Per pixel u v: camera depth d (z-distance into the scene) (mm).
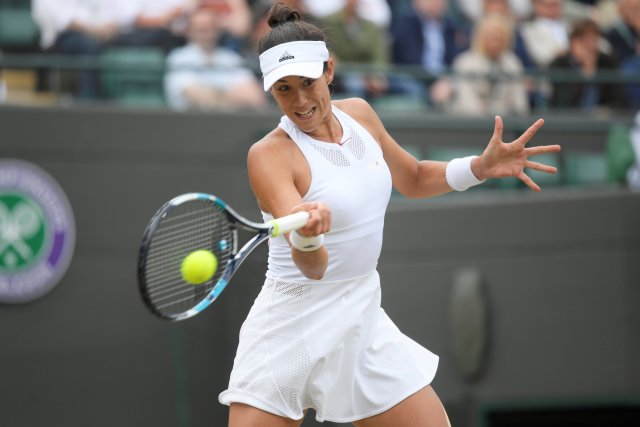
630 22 37438
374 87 34281
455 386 31000
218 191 31516
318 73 12836
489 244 31172
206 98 32781
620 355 30891
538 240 31141
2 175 30375
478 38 34969
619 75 34594
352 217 13367
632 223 30969
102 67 31828
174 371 31234
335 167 13328
